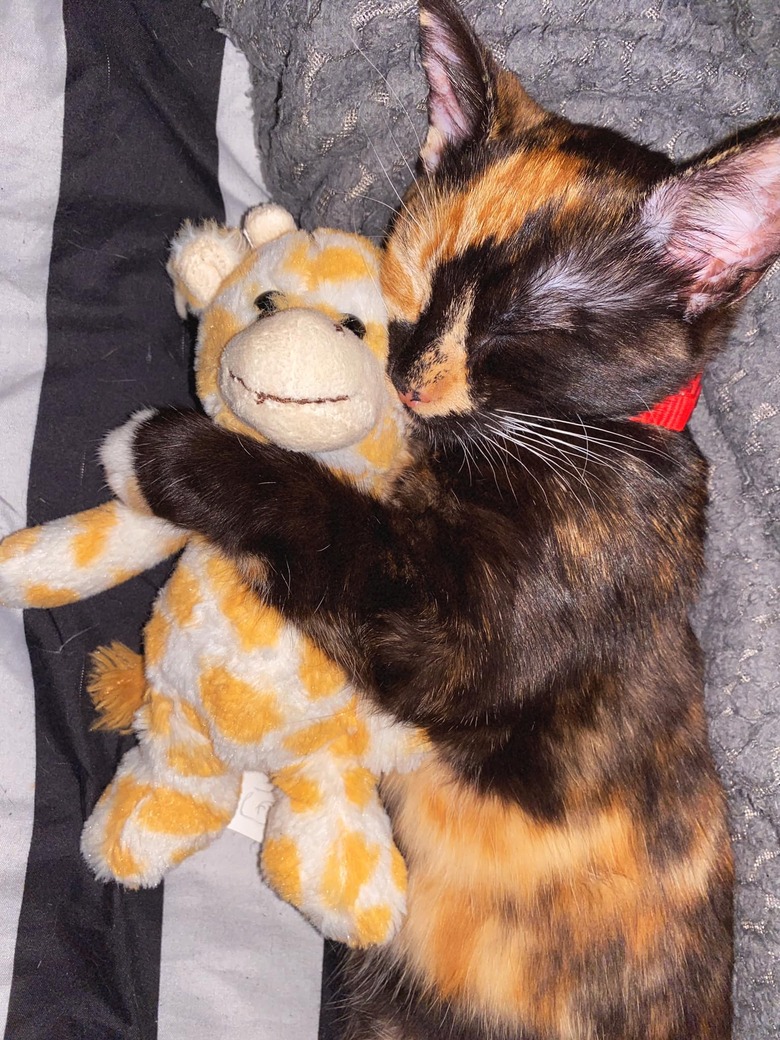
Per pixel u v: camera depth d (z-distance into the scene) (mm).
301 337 227
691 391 295
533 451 277
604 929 298
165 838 269
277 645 255
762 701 327
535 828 293
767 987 321
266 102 339
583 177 278
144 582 325
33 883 287
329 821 263
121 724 302
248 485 261
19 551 279
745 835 329
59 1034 285
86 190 316
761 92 325
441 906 301
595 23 313
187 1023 314
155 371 336
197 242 274
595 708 290
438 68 291
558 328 274
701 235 274
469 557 269
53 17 301
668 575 288
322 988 339
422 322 275
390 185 331
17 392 305
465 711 276
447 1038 304
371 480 274
